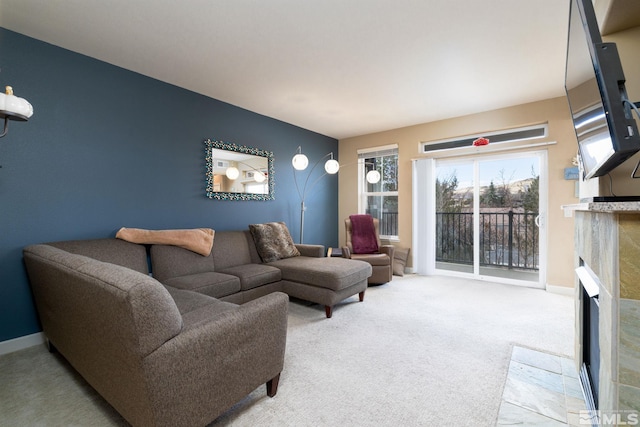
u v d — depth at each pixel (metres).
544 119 3.47
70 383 1.70
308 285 2.88
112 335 1.11
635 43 1.23
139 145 2.80
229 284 2.56
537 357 1.97
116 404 1.24
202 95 3.32
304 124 4.53
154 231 2.66
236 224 3.73
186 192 3.18
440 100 3.51
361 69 2.73
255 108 3.79
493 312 2.83
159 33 2.17
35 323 2.21
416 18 2.00
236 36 2.21
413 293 3.49
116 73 2.64
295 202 4.61
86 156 2.46
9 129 2.09
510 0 1.82
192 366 1.14
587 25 0.89
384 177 4.98
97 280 1.12
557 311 2.84
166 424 1.06
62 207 2.33
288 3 1.85
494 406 1.49
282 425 1.36
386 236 4.92
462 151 4.12
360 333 2.38
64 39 2.23
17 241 2.12
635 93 1.22
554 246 3.44
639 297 0.85
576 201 3.29
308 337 2.30
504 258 3.96
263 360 1.47
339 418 1.41
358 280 3.01
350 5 1.87
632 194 1.20
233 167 3.66
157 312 1.04
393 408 1.48
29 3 1.82
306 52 2.44
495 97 3.41
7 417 1.41
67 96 2.36
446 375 1.77
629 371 0.87
